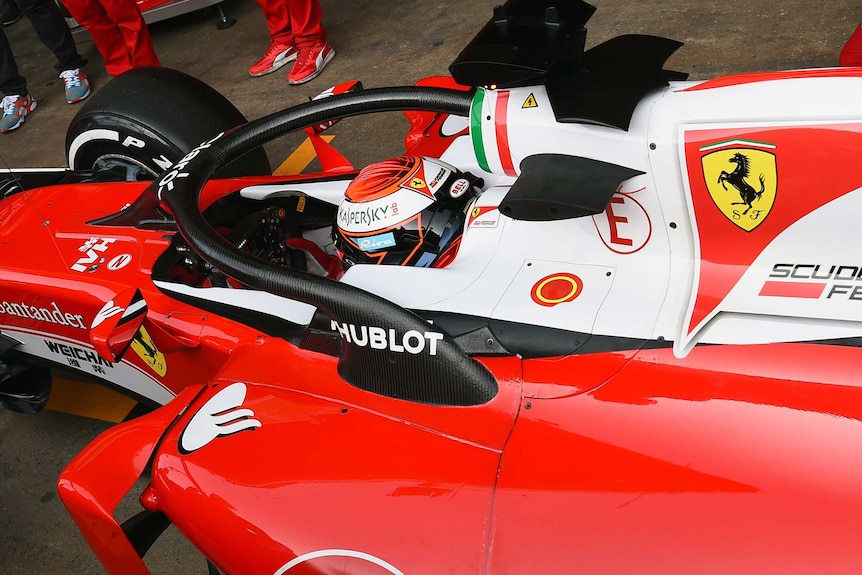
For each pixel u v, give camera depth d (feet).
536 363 5.27
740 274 4.97
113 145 9.75
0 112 18.22
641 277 5.28
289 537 4.85
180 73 10.08
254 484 5.16
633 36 5.68
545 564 4.32
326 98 7.50
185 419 5.93
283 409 5.74
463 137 7.79
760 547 4.07
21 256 8.18
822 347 4.70
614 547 4.27
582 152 5.18
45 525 8.23
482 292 5.64
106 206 8.64
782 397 4.63
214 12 20.04
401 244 6.18
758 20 13.03
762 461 4.41
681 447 4.59
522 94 5.40
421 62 14.90
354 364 5.79
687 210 4.99
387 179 6.23
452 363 5.37
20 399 8.80
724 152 4.74
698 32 13.15
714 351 4.88
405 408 5.49
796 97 4.64
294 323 6.45
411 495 4.83
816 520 4.10
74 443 9.19
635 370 4.99
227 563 5.12
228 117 9.88
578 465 4.69
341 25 17.25
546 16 5.50
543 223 5.70
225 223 8.32
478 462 4.92
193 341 6.97
